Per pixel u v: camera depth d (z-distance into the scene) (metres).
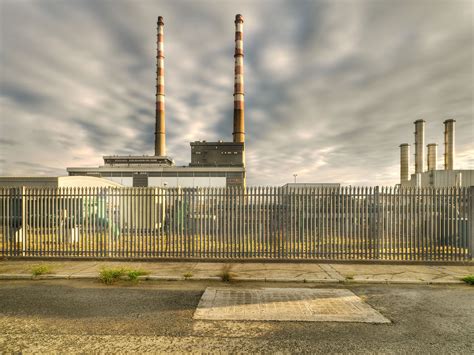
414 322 4.85
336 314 5.17
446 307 5.55
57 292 6.45
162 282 7.30
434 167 52.00
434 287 6.92
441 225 9.12
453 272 8.00
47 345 4.06
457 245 9.13
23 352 3.87
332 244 9.35
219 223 9.55
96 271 8.06
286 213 9.48
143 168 42.56
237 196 9.61
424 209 9.20
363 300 5.94
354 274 7.78
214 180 42.44
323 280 7.30
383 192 9.38
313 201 9.48
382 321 4.87
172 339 4.24
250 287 6.86
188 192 9.70
